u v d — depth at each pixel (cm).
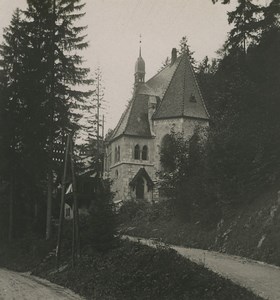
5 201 3366
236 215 2192
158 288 1341
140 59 5691
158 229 2952
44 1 2758
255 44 3072
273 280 1283
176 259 1543
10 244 3078
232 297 1132
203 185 2505
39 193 3269
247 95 2748
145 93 5059
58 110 2748
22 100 2786
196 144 3138
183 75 4759
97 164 4200
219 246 2111
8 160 2986
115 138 4862
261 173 2247
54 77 2759
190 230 2548
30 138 2706
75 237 2241
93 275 1725
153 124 4672
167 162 3125
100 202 2009
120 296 1412
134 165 4631
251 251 1834
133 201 4016
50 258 2419
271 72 2762
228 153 2314
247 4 2969
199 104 4569
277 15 2858
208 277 1291
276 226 1812
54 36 2777
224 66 3119
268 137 2348
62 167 2802
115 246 1958
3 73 3128
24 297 1434
